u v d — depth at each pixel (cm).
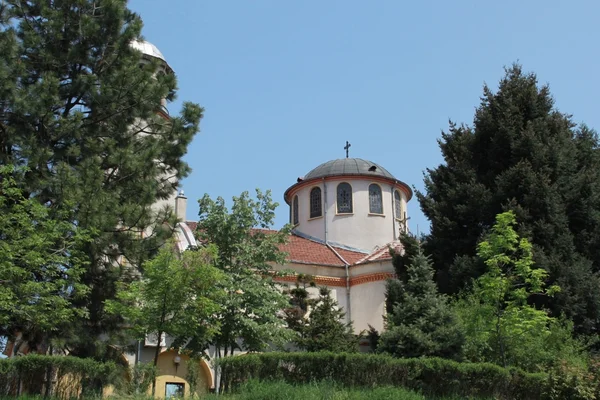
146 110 2406
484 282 2191
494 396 1767
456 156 3105
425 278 2230
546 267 2488
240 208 2538
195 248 2461
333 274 3444
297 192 4122
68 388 1591
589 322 2514
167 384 2659
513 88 3091
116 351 2106
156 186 2312
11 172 1953
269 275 2603
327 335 2667
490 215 2780
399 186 4041
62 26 2316
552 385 1759
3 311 1766
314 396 1503
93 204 1989
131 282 2075
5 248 1736
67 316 1844
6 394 1512
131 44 2648
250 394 1534
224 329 2341
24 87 2186
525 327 2141
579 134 3312
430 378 1739
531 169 2742
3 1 2306
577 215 2797
